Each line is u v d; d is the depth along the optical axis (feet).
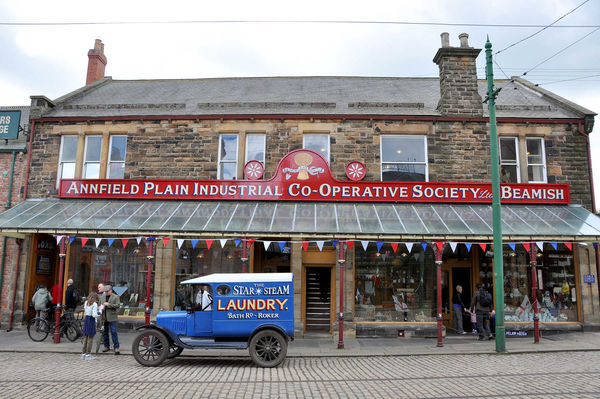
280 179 51.60
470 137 53.93
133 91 67.41
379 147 53.57
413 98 61.52
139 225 45.47
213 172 53.98
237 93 64.13
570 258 51.29
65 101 61.52
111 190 52.54
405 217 47.57
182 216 47.78
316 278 53.26
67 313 45.73
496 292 40.29
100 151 56.08
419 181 52.75
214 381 28.30
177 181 52.21
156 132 55.01
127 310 51.49
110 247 53.11
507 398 23.91
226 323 34.50
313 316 52.39
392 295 50.67
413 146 54.29
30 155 55.72
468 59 55.57
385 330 48.91
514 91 65.41
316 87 66.90
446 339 47.16
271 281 34.91
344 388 26.37
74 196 52.85
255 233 43.75
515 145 54.29
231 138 55.21
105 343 40.04
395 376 29.89
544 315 50.37
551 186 51.93
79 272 52.95
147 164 54.49
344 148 53.67
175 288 51.31
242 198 51.49
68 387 26.40
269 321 34.53
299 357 38.32
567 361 34.78
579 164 53.62
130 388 26.22
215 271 52.01
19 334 48.85
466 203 51.37
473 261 53.31
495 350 39.93
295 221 46.21
